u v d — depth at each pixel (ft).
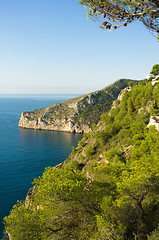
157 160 64.85
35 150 413.59
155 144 86.43
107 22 17.98
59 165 285.02
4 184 229.04
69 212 44.47
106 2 16.65
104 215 43.24
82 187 47.37
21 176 257.55
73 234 42.42
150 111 183.73
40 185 48.75
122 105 246.68
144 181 48.83
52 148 434.30
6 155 368.27
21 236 38.06
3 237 129.49
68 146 457.68
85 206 45.16
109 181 56.34
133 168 59.72
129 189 48.39
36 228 40.24
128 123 210.79
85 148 258.98
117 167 61.11
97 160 201.98
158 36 17.79
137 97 219.20
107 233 36.65
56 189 43.75
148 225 47.39
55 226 43.04
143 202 57.31
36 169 288.51
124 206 48.24
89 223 43.68
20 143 486.79
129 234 44.78
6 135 606.96
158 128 127.65
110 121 249.55
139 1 16.03
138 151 97.60
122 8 16.85
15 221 40.34
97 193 48.67
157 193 50.34
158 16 16.53
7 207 172.96
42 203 45.78
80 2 17.81
